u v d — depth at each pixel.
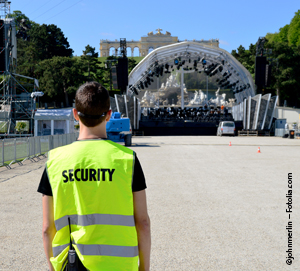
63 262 1.81
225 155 17.73
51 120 26.23
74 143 1.92
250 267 3.99
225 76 50.06
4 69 34.72
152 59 46.88
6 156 13.45
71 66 82.69
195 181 10.05
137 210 1.87
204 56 47.97
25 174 11.62
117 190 1.81
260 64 42.31
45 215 1.87
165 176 10.99
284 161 15.02
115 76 42.28
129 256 1.79
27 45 103.44
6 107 36.19
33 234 5.32
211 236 5.12
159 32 143.50
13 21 34.72
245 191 8.52
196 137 39.22
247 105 43.50
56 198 1.83
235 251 4.51
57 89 80.06
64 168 1.84
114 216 1.80
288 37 98.19
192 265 4.07
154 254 4.43
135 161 1.88
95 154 1.85
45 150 18.16
